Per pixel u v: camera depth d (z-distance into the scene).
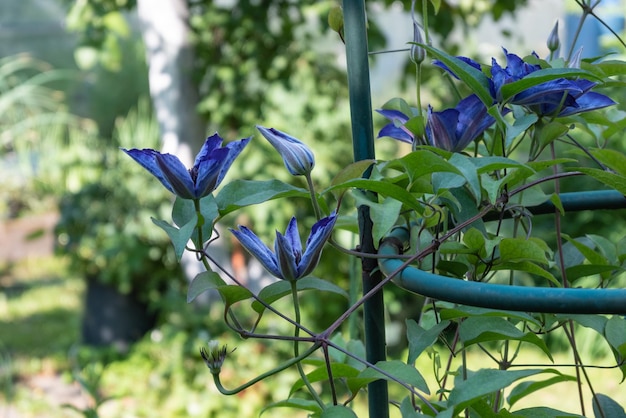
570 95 0.89
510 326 0.86
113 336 4.54
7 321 5.44
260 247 0.83
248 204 0.86
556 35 1.06
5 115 6.51
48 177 5.89
